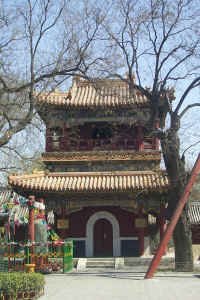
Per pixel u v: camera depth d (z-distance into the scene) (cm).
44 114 3300
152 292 1700
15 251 2750
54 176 3584
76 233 3650
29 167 2333
